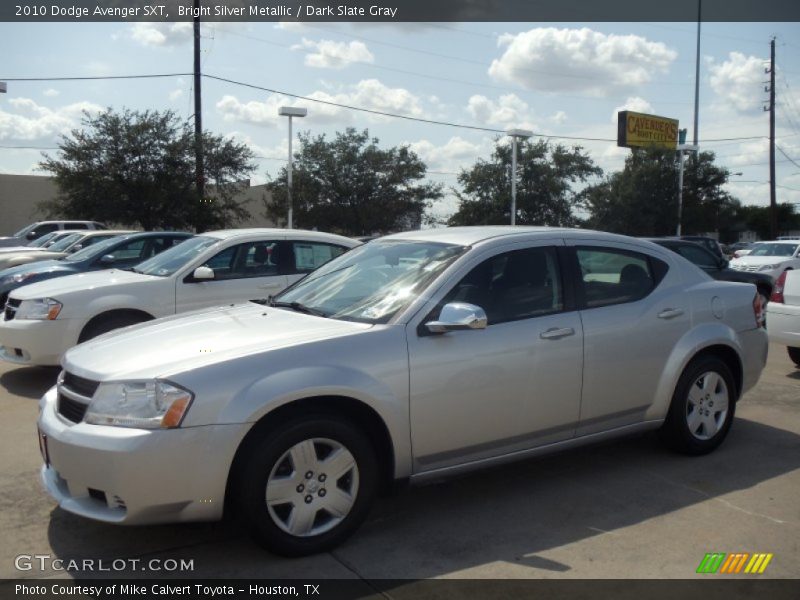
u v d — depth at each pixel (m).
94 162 23.92
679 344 5.11
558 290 4.68
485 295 4.40
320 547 3.74
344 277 4.86
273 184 32.28
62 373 4.07
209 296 7.93
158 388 3.45
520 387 4.35
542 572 3.61
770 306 8.30
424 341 4.04
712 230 40.91
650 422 5.08
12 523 4.15
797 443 5.73
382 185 32.41
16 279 10.70
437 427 4.07
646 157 38.88
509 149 37.28
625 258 5.12
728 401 5.46
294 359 3.71
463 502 4.52
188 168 24.70
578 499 4.57
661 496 4.62
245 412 3.50
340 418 3.78
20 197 45.47
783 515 4.33
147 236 11.20
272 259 8.40
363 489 3.85
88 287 7.46
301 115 26.52
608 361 4.73
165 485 3.39
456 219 38.25
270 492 3.59
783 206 77.88
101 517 3.45
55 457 3.59
